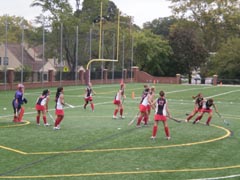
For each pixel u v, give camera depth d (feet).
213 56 319.27
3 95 142.82
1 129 69.62
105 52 239.50
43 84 193.26
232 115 100.17
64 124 76.84
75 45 217.15
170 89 207.51
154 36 307.37
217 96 166.40
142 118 80.79
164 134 67.05
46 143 57.52
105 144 57.67
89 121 81.97
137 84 247.50
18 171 42.34
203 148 56.44
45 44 206.80
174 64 309.83
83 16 249.14
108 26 255.29
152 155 51.21
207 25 353.10
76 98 141.08
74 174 41.65
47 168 43.78
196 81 302.66
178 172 43.14
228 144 59.72
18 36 231.50
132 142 59.52
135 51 293.64
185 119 88.53
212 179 40.47
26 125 74.43
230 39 312.71
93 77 230.68
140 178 40.57
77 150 53.31
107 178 40.40
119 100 86.99
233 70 291.99
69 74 213.87
